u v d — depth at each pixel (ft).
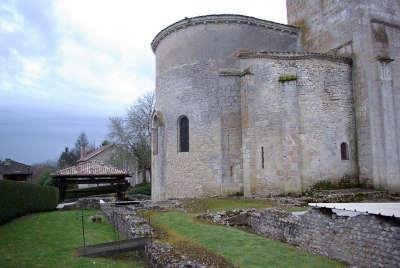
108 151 222.07
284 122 69.92
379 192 68.33
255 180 70.95
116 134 191.11
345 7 80.94
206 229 44.62
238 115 79.20
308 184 70.13
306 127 71.72
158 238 38.81
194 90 83.10
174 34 87.56
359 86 76.54
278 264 30.45
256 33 85.92
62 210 77.71
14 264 30.76
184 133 84.69
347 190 70.79
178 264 27.63
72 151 349.41
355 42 77.87
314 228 34.91
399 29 79.92
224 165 78.33
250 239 39.11
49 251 35.99
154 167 89.97
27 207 64.18
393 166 73.20
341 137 75.05
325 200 60.80
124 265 31.99
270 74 72.23
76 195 126.82
